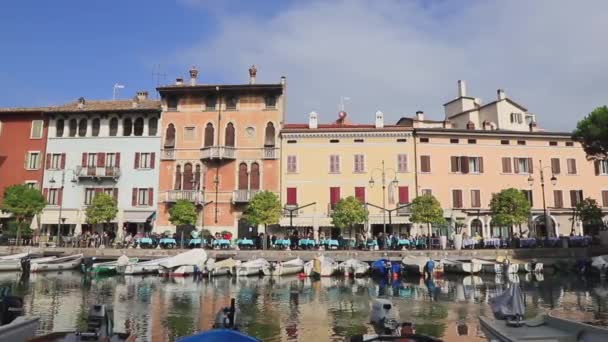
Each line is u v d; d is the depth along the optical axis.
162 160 49.94
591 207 43.25
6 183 50.75
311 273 35.25
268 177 49.00
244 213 45.88
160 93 50.75
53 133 51.38
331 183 48.62
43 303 22.66
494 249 40.09
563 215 49.53
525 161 50.22
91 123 51.25
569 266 38.06
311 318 19.48
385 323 16.28
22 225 43.53
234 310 14.95
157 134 50.62
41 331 16.77
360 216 42.34
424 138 49.28
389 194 48.31
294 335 16.53
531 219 48.56
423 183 48.50
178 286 29.75
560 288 29.00
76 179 49.75
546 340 12.71
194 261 35.50
